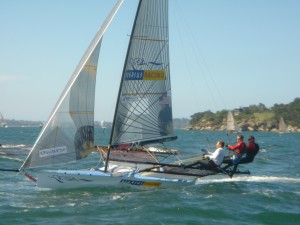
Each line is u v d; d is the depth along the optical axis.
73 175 13.79
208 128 139.12
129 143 14.31
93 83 13.53
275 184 16.44
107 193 13.62
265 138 80.44
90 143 13.60
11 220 10.45
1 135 66.69
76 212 11.29
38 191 13.88
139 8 13.96
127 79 14.08
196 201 12.70
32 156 13.04
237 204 12.50
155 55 14.51
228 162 14.99
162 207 11.87
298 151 37.25
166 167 15.06
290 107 144.50
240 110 141.62
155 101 14.66
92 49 13.45
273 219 11.05
